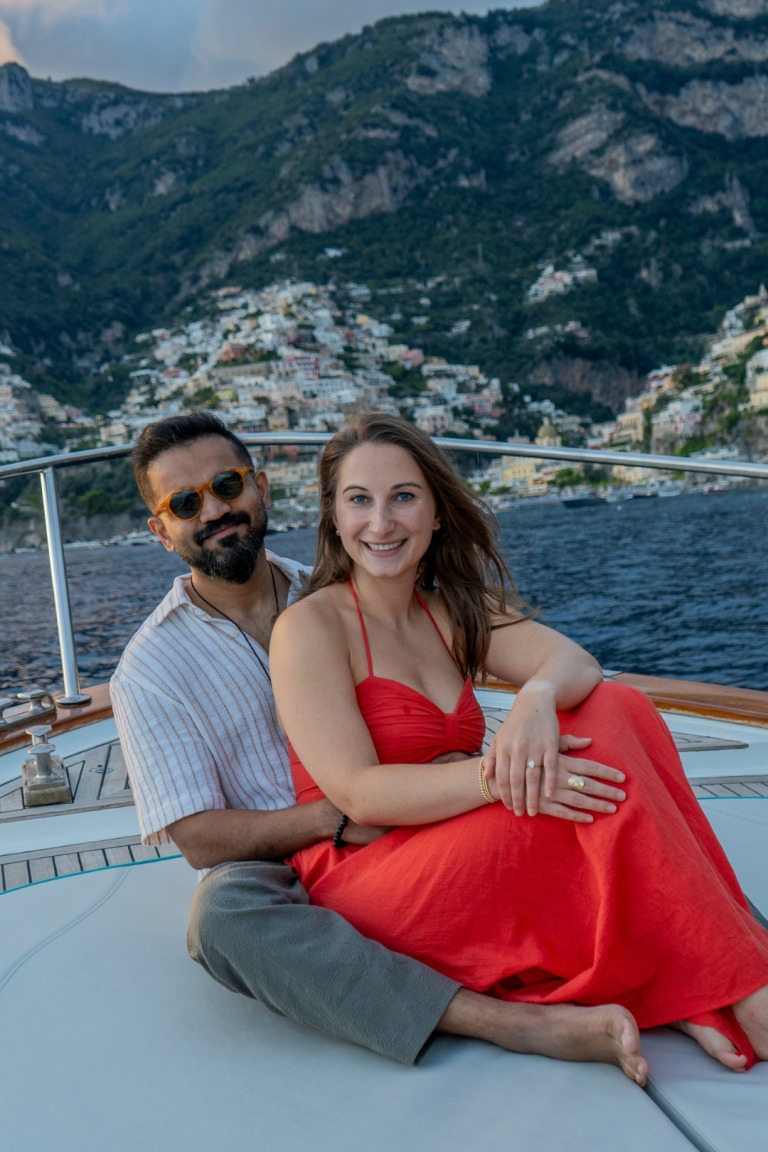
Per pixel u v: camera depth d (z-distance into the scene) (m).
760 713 1.88
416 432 1.10
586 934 0.88
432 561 1.22
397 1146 0.73
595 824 0.86
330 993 0.86
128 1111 0.80
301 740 1.02
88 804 1.63
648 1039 0.86
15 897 1.29
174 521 1.17
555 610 13.09
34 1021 0.96
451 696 1.12
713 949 0.82
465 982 0.90
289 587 1.30
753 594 13.00
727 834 1.37
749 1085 0.78
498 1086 0.80
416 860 0.93
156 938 1.15
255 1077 0.84
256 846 1.05
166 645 1.14
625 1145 0.71
